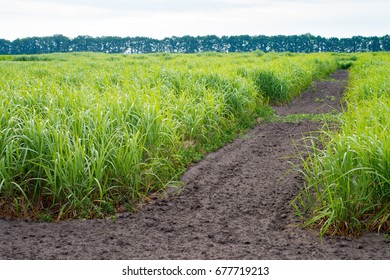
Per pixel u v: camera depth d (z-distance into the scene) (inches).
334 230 214.5
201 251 199.2
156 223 233.5
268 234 217.2
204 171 319.9
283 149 375.2
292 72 708.0
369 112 311.9
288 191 274.7
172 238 214.5
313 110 562.3
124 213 245.1
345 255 191.9
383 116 289.0
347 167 217.6
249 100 498.6
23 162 240.2
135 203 257.9
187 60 1104.2
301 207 248.2
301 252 195.9
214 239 212.2
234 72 573.0
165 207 255.8
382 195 213.9
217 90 474.0
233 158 351.9
